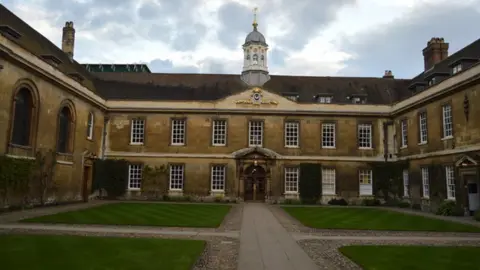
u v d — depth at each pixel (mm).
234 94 31797
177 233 13344
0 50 17609
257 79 38938
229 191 30859
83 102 27516
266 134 31516
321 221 17656
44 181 22094
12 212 18531
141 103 31719
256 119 31656
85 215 17562
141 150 31375
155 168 31156
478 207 20516
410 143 28438
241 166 31062
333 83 35844
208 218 17844
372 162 31266
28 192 20547
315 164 31062
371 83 36031
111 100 31688
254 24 41000
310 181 30844
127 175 31203
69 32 34156
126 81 35000
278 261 9297
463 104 21938
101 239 11352
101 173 30672
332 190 31156
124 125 31672
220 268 8531
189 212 20547
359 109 31750
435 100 24922
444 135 24031
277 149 31391
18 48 19453
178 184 31172
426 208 25344
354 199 30891
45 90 22219
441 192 23828
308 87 35125
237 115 31688
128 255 9195
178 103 31703
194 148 31344
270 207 26062
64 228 13633
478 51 24906
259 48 39625
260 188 31281
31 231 12766
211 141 31438
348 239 12750
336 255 10078
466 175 21391
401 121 30234
